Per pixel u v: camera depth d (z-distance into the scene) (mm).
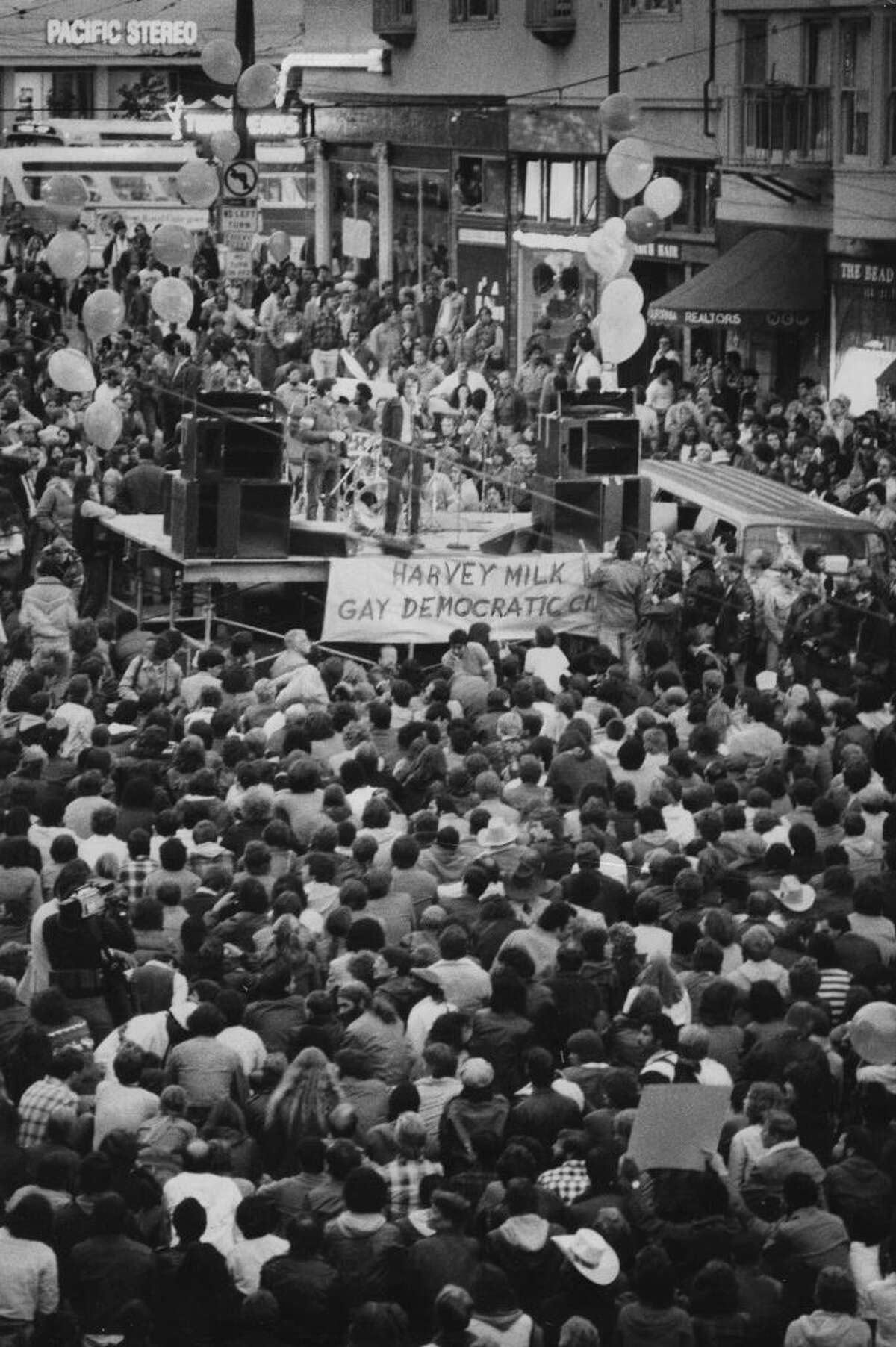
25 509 44906
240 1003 20469
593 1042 19922
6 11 108750
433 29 76750
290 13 105062
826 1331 16172
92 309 42594
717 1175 17953
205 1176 17859
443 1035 20203
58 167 78938
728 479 44406
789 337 61312
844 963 22359
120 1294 16578
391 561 39406
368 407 44281
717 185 63969
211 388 52406
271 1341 16422
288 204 86062
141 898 23109
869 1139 19250
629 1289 16734
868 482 45781
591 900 23156
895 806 26484
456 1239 16984
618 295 41281
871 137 57031
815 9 58219
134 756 28219
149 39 107500
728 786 26359
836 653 37188
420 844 24891
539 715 29672
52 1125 18250
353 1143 17891
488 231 75062
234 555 39344
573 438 41250
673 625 39000
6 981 20594
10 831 24188
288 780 26125
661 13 65438
